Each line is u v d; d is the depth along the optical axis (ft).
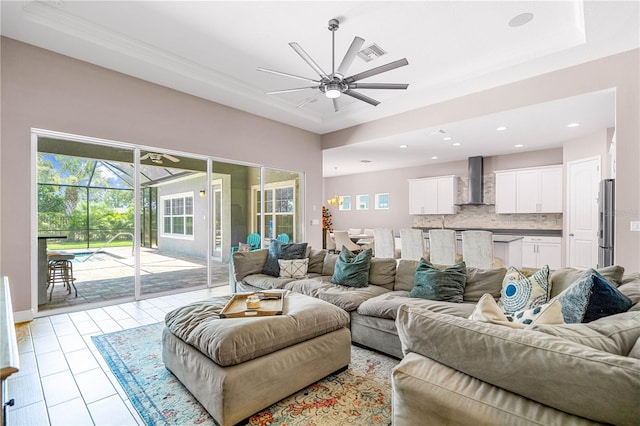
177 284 16.69
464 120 15.58
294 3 9.53
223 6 9.71
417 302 8.45
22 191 10.96
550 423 2.91
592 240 18.63
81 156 12.63
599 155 17.61
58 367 7.77
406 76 14.51
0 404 2.87
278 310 7.25
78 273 13.38
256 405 5.80
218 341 5.72
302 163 21.70
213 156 16.67
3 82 10.55
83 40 10.80
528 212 22.62
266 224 20.18
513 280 7.57
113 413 6.02
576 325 4.02
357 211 34.96
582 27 10.52
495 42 11.69
